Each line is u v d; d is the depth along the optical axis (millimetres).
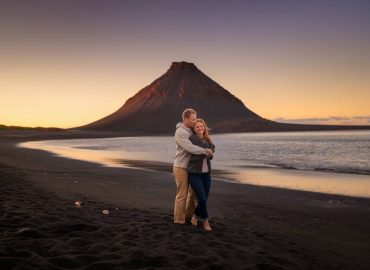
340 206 8609
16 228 4883
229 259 4270
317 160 22641
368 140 64062
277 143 53562
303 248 5203
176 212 6004
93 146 43906
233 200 9305
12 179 11727
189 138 5555
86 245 4383
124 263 3773
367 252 5191
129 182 12320
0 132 103125
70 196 8914
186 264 3975
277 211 8000
